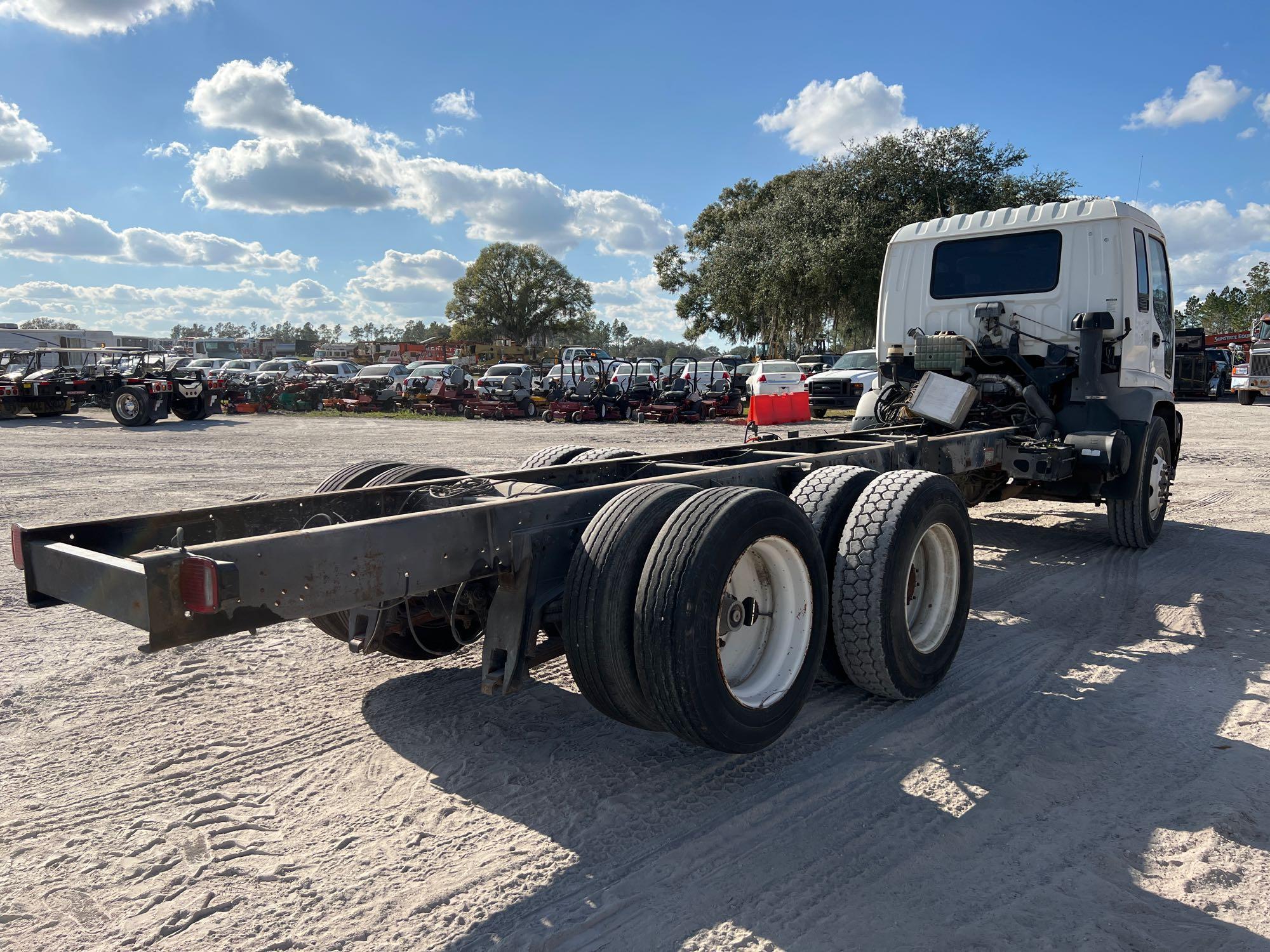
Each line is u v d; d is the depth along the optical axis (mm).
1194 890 2324
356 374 37031
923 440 4840
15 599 5164
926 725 3414
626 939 2127
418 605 3545
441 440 16031
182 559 2033
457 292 103062
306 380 27969
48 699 3605
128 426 19375
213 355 49594
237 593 2062
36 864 2420
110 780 2914
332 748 3166
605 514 2875
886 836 2600
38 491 9117
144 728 3334
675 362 21250
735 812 2732
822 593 3213
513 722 3406
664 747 3201
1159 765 3057
